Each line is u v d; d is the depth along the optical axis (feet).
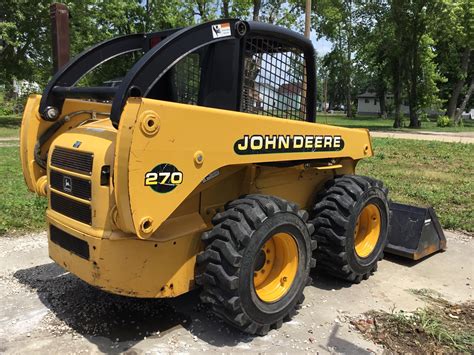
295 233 12.17
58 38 15.81
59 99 12.94
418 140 69.10
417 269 17.10
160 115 9.36
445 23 89.25
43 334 11.83
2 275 15.53
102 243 10.29
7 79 79.56
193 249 11.55
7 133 66.44
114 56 13.74
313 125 13.38
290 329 12.33
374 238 16.12
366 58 112.98
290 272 12.51
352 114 185.26
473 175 37.68
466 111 196.44
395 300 14.38
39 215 21.98
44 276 15.47
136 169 9.16
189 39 10.47
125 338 11.68
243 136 11.18
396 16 93.61
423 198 27.94
